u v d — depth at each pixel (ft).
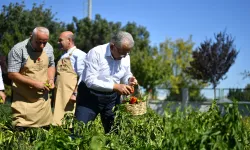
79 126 14.82
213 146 10.11
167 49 143.02
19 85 20.57
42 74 20.85
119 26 134.72
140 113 17.11
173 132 10.48
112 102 18.60
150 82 98.27
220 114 11.13
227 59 104.01
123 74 18.63
